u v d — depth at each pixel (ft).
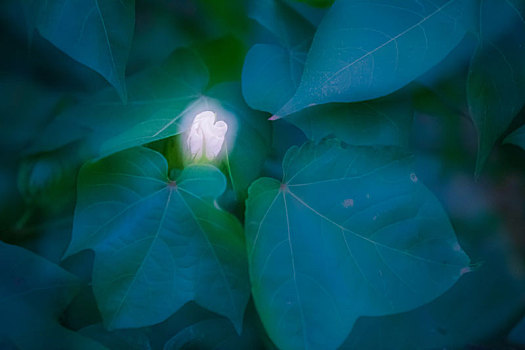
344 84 2.19
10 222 2.36
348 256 2.26
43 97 2.39
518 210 2.47
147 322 2.24
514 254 2.46
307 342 2.23
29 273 2.27
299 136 2.36
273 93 2.31
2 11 2.39
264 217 2.25
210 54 2.37
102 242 2.24
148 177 2.26
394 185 2.26
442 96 2.39
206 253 2.26
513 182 2.47
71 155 2.33
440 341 2.41
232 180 2.29
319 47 2.19
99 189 2.24
